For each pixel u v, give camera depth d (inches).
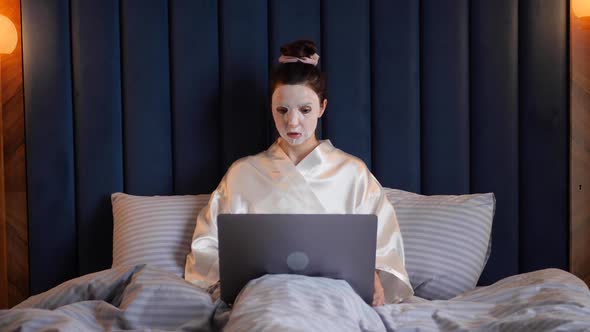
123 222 84.1
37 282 90.9
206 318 58.4
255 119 90.2
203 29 90.0
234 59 90.0
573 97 87.9
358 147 90.0
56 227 90.5
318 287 54.5
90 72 90.0
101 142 90.2
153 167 90.6
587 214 88.7
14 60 91.2
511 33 87.7
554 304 57.7
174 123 90.7
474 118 89.1
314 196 77.0
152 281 62.6
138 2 89.8
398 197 85.0
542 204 88.3
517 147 88.4
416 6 89.4
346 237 59.0
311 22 90.0
